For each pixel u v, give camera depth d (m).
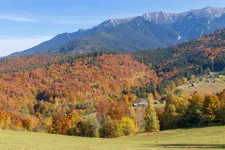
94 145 55.75
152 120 102.31
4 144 47.53
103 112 125.88
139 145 59.56
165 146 56.62
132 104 196.88
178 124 107.81
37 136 75.69
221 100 106.12
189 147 53.50
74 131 107.81
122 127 100.06
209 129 88.25
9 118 137.88
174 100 116.12
